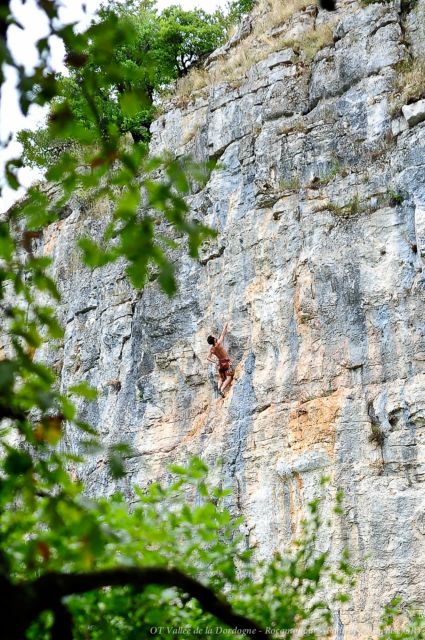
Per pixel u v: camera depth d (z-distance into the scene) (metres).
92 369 70.19
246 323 57.28
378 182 53.41
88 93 16.22
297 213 56.56
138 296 67.19
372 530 46.31
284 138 59.69
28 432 14.03
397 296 50.12
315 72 61.25
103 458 62.75
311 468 49.22
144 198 61.31
